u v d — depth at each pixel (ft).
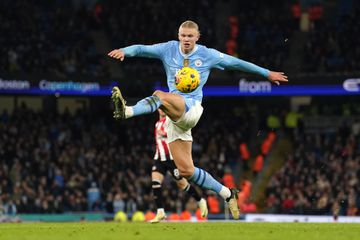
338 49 146.51
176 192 124.26
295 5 159.63
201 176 45.78
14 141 134.92
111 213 123.65
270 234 37.29
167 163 66.85
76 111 148.46
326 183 122.31
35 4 160.76
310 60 145.18
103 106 155.53
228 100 157.58
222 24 161.79
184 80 43.78
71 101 155.53
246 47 151.23
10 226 51.57
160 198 67.51
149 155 138.92
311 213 119.75
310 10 157.07
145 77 143.23
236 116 147.84
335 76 134.10
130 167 134.41
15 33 149.07
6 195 120.16
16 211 119.44
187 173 45.19
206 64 45.52
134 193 125.90
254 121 149.48
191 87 43.93
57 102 153.99
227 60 45.85
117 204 123.03
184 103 42.70
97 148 140.77
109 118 150.82
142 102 41.29
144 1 162.40
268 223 59.26
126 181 128.67
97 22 160.56
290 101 153.38
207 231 40.42
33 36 150.41
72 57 148.77
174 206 122.62
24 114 142.41
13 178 126.72
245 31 158.20
